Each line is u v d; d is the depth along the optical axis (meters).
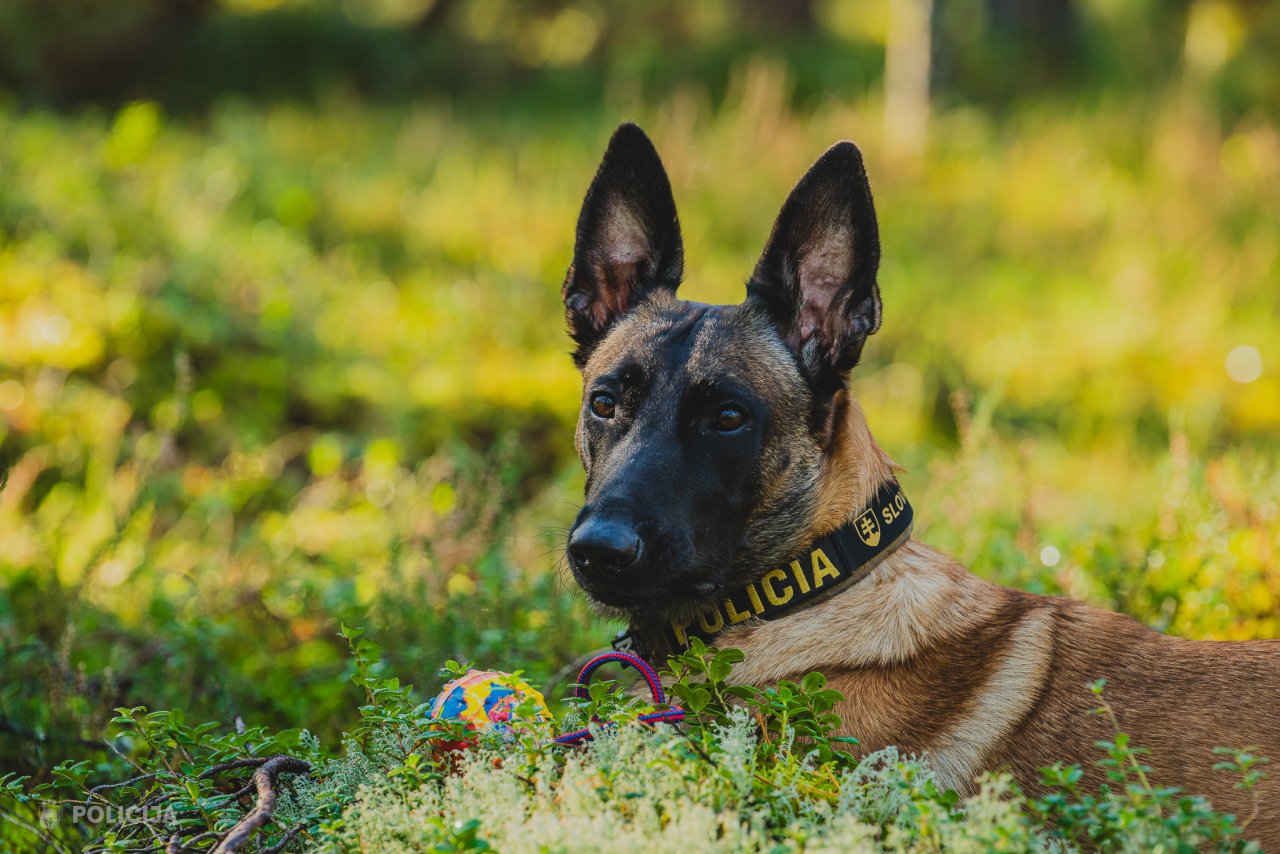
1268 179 14.28
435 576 5.02
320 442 7.79
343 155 15.66
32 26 19.12
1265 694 3.28
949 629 3.47
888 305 11.55
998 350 10.83
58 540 5.70
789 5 24.33
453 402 8.73
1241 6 22.78
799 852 2.50
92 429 7.72
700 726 3.00
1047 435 9.60
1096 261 12.86
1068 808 2.66
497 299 10.70
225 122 16.47
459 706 3.17
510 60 22.50
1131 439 9.38
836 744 3.29
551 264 11.72
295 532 6.71
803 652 3.48
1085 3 24.97
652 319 3.89
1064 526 6.36
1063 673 3.38
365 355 9.55
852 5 29.16
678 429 3.60
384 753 3.02
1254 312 11.84
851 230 3.72
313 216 12.71
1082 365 10.52
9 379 8.19
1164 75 21.20
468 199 13.41
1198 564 4.98
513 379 9.23
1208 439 8.55
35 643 4.48
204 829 3.00
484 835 2.58
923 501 6.04
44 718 4.24
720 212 12.94
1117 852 2.83
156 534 7.00
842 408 3.76
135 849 2.97
